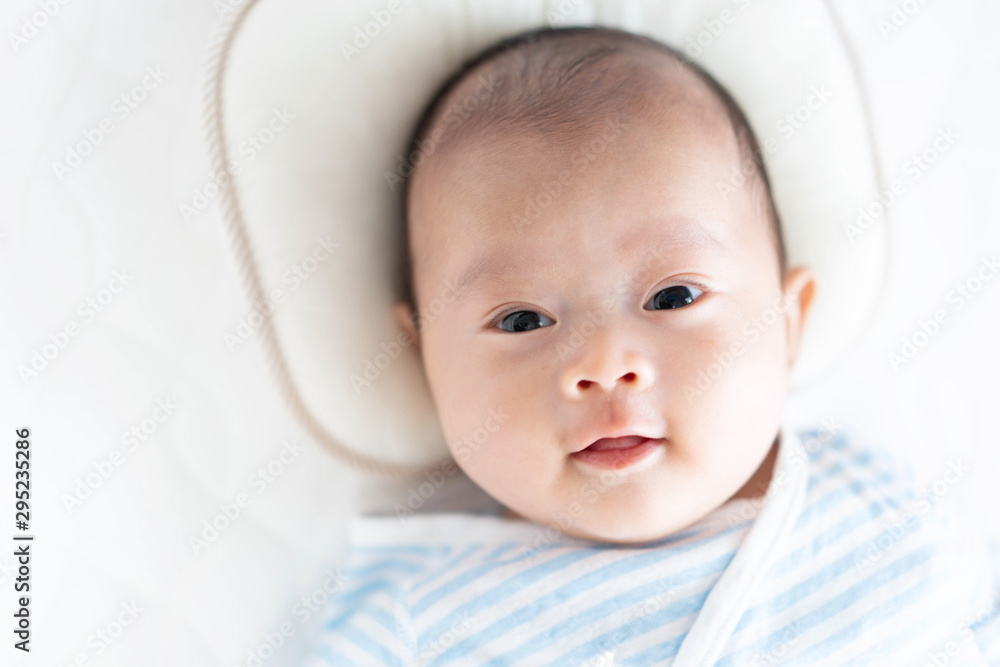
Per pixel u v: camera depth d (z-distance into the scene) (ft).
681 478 2.85
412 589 3.41
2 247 3.51
